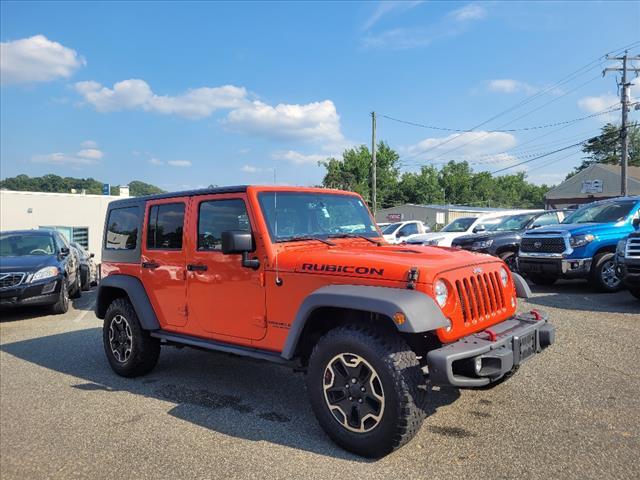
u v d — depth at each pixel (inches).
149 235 207.9
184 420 167.5
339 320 152.4
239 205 170.2
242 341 169.5
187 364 237.0
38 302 366.0
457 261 147.3
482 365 133.2
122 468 135.9
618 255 330.3
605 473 122.3
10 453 147.6
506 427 150.3
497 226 540.4
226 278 172.4
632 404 164.6
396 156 2795.3
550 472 123.5
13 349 279.1
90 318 371.9
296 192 179.2
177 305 193.5
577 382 186.5
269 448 143.8
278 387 200.1
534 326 154.6
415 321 122.7
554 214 526.3
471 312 143.6
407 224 828.6
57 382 214.7
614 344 234.5
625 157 1122.7
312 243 171.3
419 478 123.1
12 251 410.9
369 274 138.7
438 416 160.1
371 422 133.1
